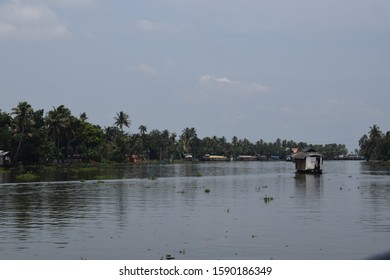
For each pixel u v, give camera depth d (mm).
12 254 26672
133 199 52750
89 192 61188
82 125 190125
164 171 128000
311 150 108750
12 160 139625
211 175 106312
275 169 149500
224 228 34156
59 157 168125
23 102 138375
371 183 77312
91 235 31672
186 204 47969
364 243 29234
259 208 44688
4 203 49125
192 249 27859
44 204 48250
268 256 26328
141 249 27875
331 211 42531
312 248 28047
